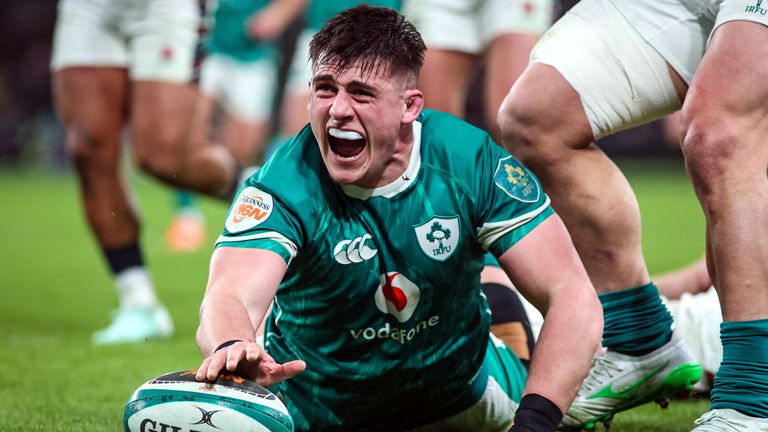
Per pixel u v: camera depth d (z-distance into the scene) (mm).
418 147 7090
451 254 7188
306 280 7234
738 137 7316
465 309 7621
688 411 10312
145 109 15539
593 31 8172
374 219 7078
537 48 8430
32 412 10125
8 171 68438
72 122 15219
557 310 6910
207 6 15875
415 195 7074
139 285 15438
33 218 40594
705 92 7406
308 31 21719
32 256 28562
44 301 19969
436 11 14742
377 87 6594
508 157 7293
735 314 7320
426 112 7355
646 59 8086
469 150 7160
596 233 8438
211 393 6125
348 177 6797
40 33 65875
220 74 26672
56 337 15633
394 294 7234
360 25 6668
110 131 15312
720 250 7352
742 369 7281
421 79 14875
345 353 7598
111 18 15172
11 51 66438
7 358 13602
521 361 9227
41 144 67812
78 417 9859
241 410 6125
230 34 26516
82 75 15164
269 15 24328
